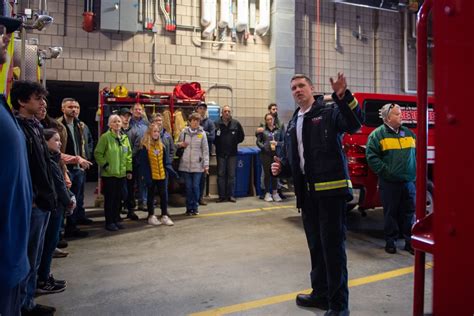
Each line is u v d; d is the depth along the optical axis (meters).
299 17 9.52
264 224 5.77
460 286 0.89
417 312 1.25
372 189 5.09
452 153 0.90
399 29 10.64
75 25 7.67
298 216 6.29
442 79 0.92
